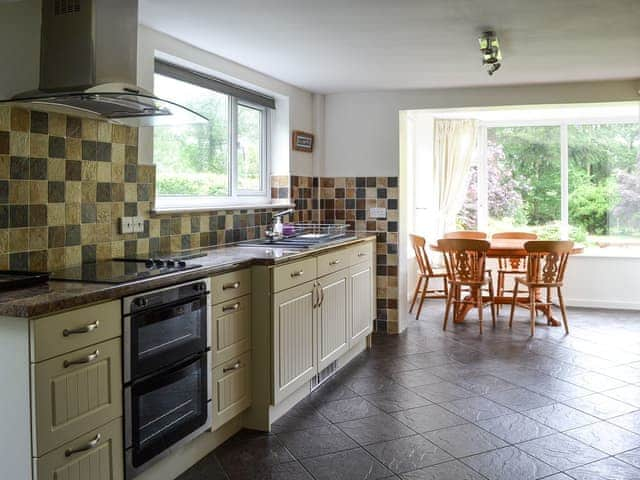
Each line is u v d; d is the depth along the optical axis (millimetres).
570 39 3625
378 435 3148
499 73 4602
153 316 2426
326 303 3947
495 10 3068
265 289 3197
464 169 7258
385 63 4238
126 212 3215
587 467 2758
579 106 5152
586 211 7051
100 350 2170
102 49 2598
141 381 2375
